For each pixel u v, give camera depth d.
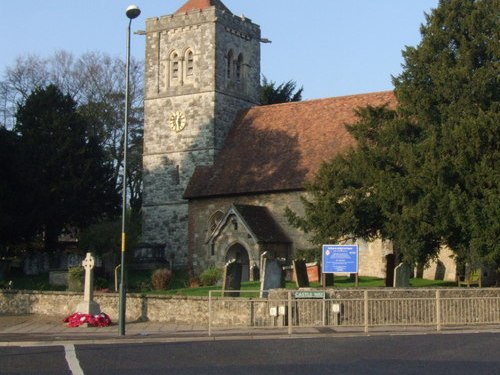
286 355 18.19
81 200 54.41
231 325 26.91
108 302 30.14
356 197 33.22
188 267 50.41
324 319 25.42
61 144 54.19
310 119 51.00
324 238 34.47
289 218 37.22
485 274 37.50
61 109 55.94
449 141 30.59
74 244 62.31
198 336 23.47
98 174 56.41
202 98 53.16
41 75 67.88
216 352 19.02
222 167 51.38
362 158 33.38
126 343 21.83
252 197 48.59
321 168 35.88
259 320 26.56
